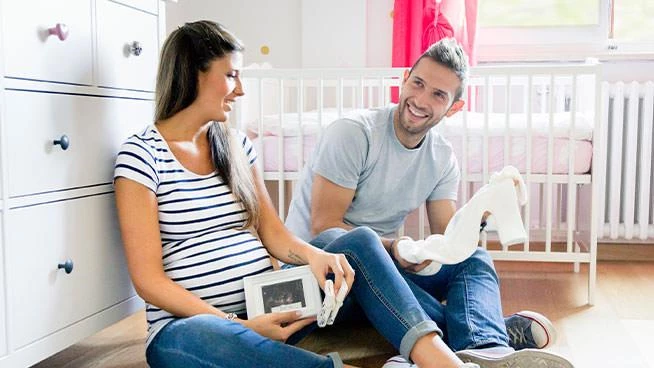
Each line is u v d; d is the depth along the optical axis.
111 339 1.86
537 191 3.29
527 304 2.24
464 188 2.41
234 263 1.41
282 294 1.39
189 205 1.41
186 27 1.44
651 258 3.13
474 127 2.42
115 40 1.49
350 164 1.84
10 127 1.19
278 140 2.46
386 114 1.93
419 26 3.06
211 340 1.19
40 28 1.25
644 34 3.22
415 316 1.28
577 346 1.80
